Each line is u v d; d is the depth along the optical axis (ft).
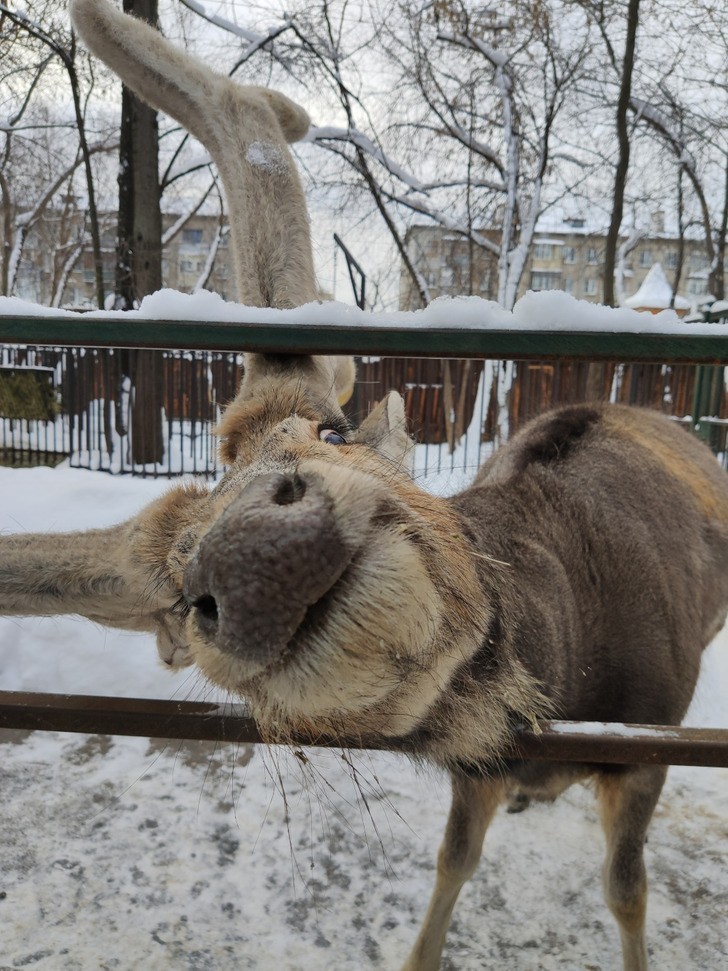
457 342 6.95
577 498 9.72
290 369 9.05
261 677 4.13
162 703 7.00
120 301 48.44
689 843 13.61
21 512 24.76
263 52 53.26
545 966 11.12
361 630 4.09
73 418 42.60
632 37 50.26
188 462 40.93
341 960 11.17
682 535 10.77
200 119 10.98
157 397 40.27
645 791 9.59
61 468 40.81
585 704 9.12
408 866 13.01
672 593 9.87
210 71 11.28
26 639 18.12
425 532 4.76
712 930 11.73
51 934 11.46
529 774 8.89
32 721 6.97
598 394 34.53
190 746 16.37
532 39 53.98
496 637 6.19
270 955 11.23
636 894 9.92
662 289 82.84
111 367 42.91
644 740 6.60
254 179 10.64
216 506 6.05
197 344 7.17
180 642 8.60
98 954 11.14
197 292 7.32
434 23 53.72
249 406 8.66
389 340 6.98
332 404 9.27
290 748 5.53
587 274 119.96
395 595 4.18
